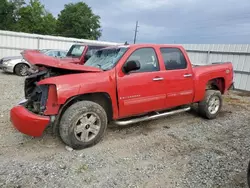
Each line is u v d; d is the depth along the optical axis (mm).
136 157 3162
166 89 4082
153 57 3977
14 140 3490
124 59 3596
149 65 3900
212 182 2600
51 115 3047
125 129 4250
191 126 4617
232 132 4363
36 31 42781
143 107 3844
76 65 3346
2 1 36781
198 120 5043
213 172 2814
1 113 4773
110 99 3439
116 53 3828
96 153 3219
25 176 2555
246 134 4273
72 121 3109
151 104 3932
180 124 4715
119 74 3514
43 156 3047
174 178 2664
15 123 3123
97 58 4230
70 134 3117
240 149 3543
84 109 3178
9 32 15273
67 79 3070
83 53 8109
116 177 2639
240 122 5074
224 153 3377
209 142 3807
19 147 3275
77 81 3104
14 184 2398
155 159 3127
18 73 11211
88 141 3311
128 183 2529
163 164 2990
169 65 4184
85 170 2752
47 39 16594
